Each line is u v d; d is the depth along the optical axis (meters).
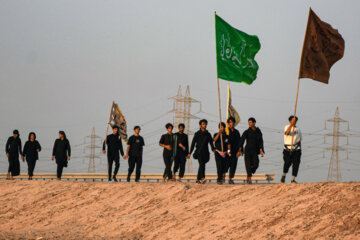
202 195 27.98
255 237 20.77
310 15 30.11
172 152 36.09
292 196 23.52
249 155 33.09
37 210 31.75
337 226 19.62
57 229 27.45
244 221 22.36
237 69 35.41
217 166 34.12
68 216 29.73
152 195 29.73
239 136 34.81
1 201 34.12
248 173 33.09
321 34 30.42
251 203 24.33
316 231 19.75
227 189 27.77
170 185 30.61
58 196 33.25
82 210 30.25
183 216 25.47
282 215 21.86
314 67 30.42
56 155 42.44
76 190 33.69
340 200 21.53
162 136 36.66
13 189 36.25
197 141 34.72
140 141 39.12
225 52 34.78
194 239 22.38
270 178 45.84
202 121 34.78
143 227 25.42
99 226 27.08
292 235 20.02
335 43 30.70
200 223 23.92
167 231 24.25
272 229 21.03
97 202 30.98
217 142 34.38
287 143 30.92
